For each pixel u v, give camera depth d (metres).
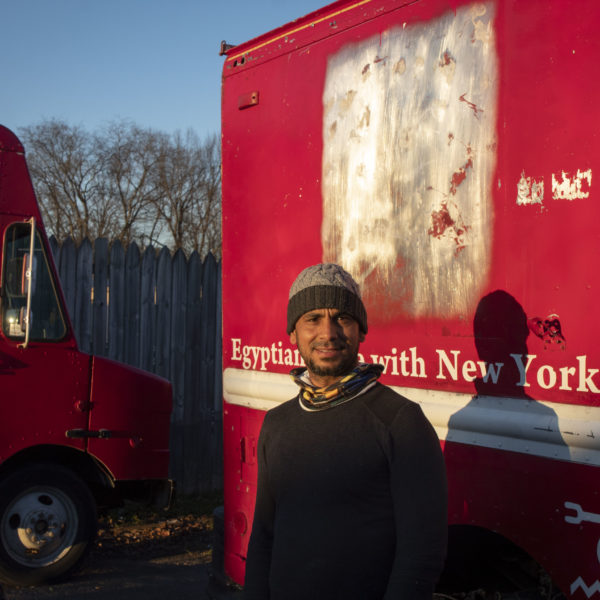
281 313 3.38
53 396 5.76
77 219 22.88
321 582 1.85
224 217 3.79
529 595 2.59
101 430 5.94
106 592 5.48
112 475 5.99
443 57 2.65
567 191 2.24
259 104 3.56
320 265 2.08
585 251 2.19
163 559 6.38
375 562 1.83
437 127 2.66
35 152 23.02
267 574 2.11
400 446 1.86
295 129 3.33
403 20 2.82
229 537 3.70
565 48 2.27
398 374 2.79
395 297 2.81
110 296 8.29
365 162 2.96
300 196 3.29
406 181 2.77
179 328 8.67
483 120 2.50
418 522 1.80
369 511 1.86
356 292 2.05
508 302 2.39
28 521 5.56
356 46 3.03
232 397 3.71
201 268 8.82
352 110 3.03
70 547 5.69
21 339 5.70
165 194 23.91
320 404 1.97
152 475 6.17
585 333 2.17
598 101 2.17
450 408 2.58
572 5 2.25
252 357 3.58
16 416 5.62
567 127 2.25
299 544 1.90
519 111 2.38
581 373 2.18
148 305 8.50
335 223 3.09
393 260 2.82
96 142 23.47
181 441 8.69
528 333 2.33
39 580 5.57
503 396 2.40
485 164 2.48
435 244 2.65
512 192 2.40
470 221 2.52
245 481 3.60
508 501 2.38
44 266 5.88
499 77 2.45
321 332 2.00
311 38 3.27
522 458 2.34
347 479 1.87
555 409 2.24
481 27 2.52
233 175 3.72
